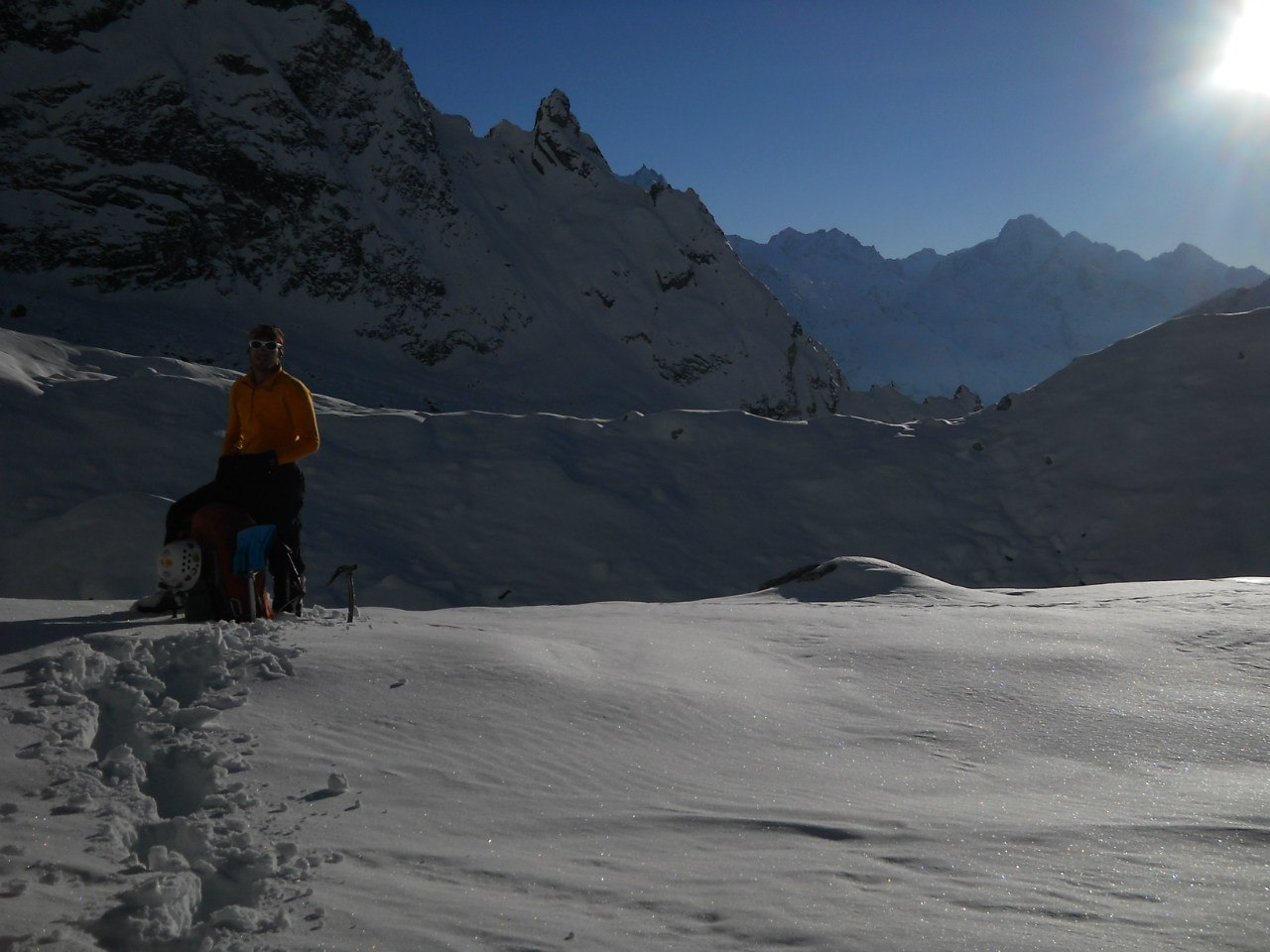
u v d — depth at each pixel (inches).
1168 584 417.1
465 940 84.1
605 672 193.3
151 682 152.9
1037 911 94.0
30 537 606.2
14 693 141.7
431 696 162.1
